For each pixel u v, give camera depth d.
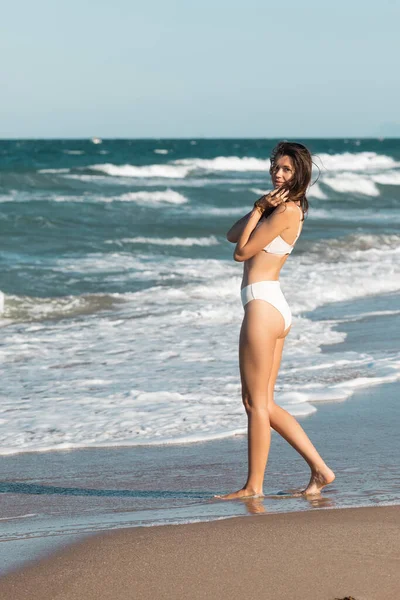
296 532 4.29
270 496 5.29
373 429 7.02
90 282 16.23
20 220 25.08
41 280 16.25
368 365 9.57
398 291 16.02
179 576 3.70
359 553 3.96
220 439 6.86
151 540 4.20
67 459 6.39
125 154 98.56
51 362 10.09
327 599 3.44
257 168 67.44
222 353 10.44
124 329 12.16
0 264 18.00
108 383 8.95
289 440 5.35
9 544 4.23
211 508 5.02
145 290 15.40
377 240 23.55
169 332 11.91
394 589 3.54
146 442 6.78
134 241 22.42
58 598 3.48
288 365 9.62
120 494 5.48
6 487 5.68
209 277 16.98
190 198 36.34
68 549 4.09
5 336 11.76
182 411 7.68
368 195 45.12
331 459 6.15
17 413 7.76
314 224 28.80
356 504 4.97
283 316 5.27
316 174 50.94
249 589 3.55
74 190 38.41
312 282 16.31
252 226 5.18
